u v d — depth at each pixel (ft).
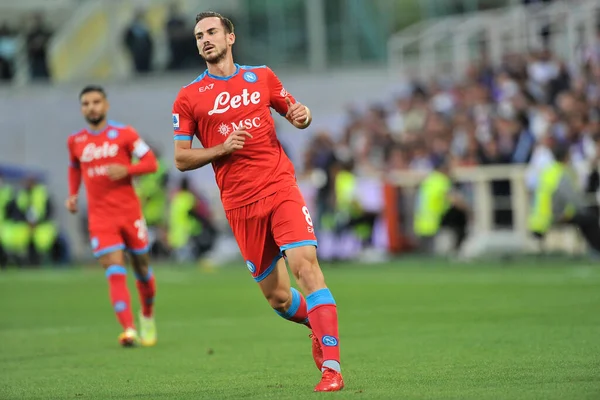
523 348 94.12
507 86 242.58
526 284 165.07
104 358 100.48
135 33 333.01
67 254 279.49
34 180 271.49
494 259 220.02
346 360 91.76
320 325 72.13
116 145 114.01
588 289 152.56
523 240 219.61
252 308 151.64
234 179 76.07
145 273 112.78
